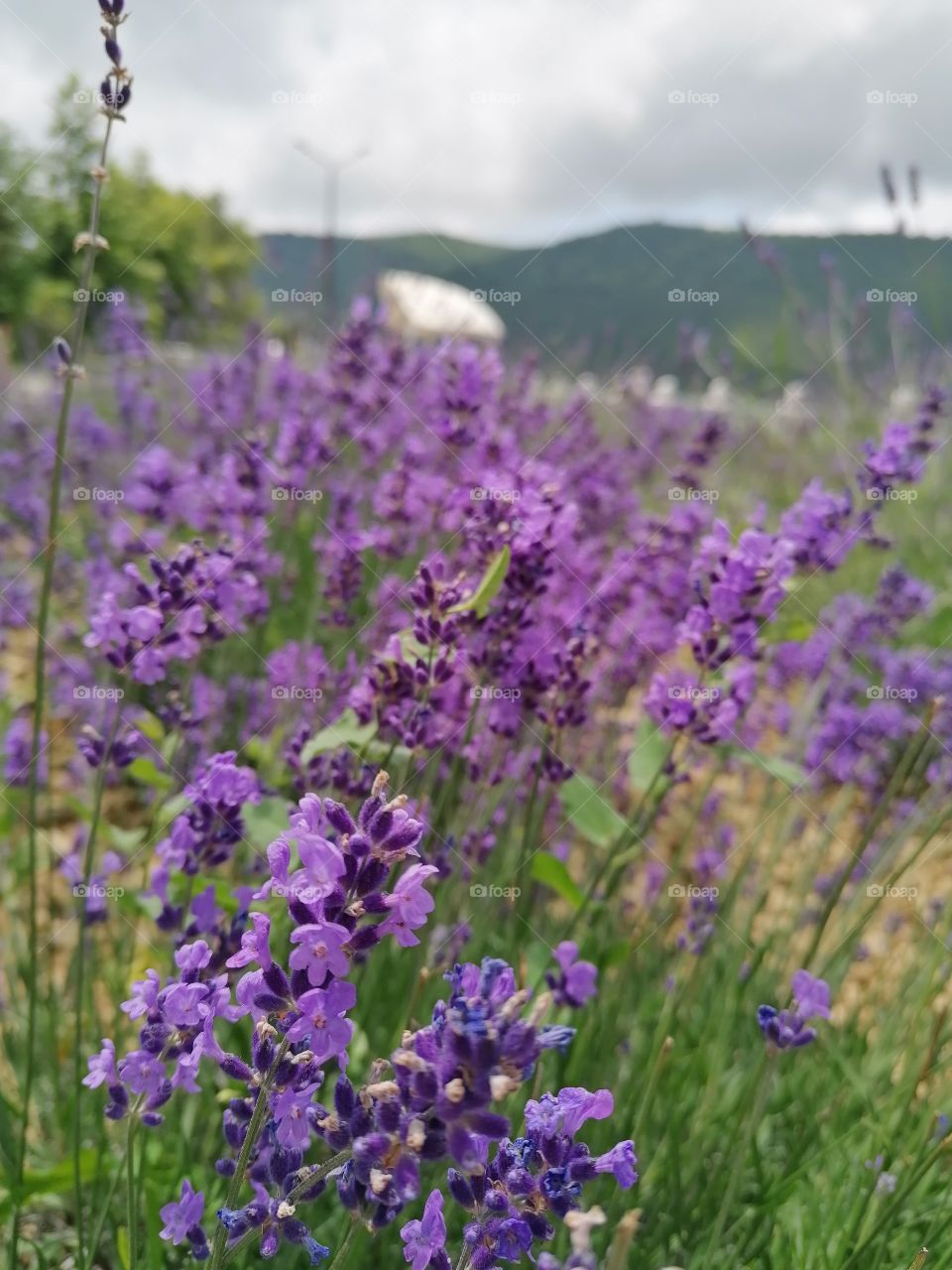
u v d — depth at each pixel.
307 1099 1.33
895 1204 2.23
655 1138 2.78
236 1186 1.37
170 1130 2.66
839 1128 2.87
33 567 6.07
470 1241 1.29
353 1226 1.35
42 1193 2.46
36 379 8.28
